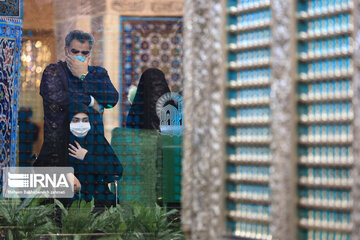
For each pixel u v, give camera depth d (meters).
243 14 5.75
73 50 14.18
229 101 5.75
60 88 13.70
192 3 5.93
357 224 4.74
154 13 16.36
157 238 9.77
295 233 5.23
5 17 13.40
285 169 5.22
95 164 13.26
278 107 5.26
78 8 15.96
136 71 16.22
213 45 5.74
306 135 5.34
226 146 5.73
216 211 5.68
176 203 12.85
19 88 14.46
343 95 5.12
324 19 5.31
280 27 5.29
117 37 16.19
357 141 4.75
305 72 5.38
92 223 10.07
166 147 13.13
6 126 13.30
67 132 13.43
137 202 11.52
